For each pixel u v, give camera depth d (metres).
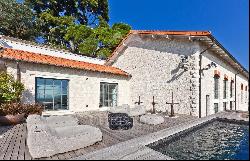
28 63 12.83
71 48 32.97
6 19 30.14
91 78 16.38
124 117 10.92
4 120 10.33
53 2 37.00
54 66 14.02
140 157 6.01
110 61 20.19
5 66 11.89
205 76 15.82
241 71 23.98
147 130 9.70
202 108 15.23
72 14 39.31
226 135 9.14
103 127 10.42
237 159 6.03
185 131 9.59
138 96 17.94
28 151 6.57
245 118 12.28
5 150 6.65
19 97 11.77
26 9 32.50
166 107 16.05
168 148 7.51
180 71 15.35
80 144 6.93
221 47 15.04
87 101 16.09
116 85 18.45
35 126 6.79
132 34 17.45
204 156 6.44
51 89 14.12
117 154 6.26
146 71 17.45
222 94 19.25
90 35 31.33
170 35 15.31
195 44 14.65
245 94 28.20
